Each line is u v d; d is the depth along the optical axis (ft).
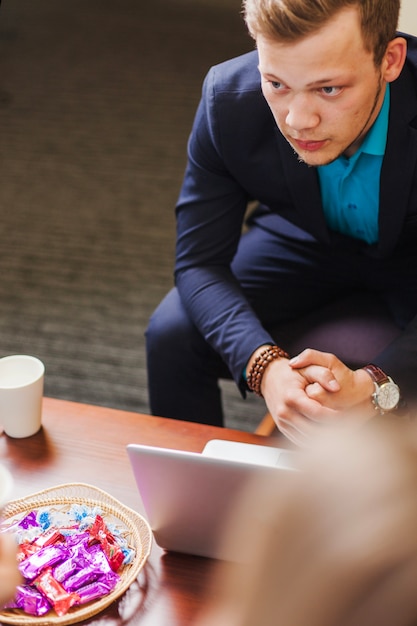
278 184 5.71
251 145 5.58
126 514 4.10
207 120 5.64
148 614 3.73
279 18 4.27
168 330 6.31
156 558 4.05
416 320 5.51
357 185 5.54
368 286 6.46
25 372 4.88
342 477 1.48
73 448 4.70
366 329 6.30
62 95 12.84
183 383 6.43
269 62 4.47
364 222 5.82
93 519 4.02
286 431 4.93
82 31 14.87
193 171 5.94
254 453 4.21
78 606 3.69
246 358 5.35
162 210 10.45
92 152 11.53
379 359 5.38
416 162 5.27
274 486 1.58
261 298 6.57
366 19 4.36
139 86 13.10
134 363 8.26
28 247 9.79
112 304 8.96
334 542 1.42
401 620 1.40
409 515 1.43
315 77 4.43
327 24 4.29
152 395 6.61
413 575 1.40
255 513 1.60
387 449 1.51
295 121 4.61
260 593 1.43
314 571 1.41
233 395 7.98
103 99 12.75
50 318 8.77
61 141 11.76
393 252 6.06
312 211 5.73
